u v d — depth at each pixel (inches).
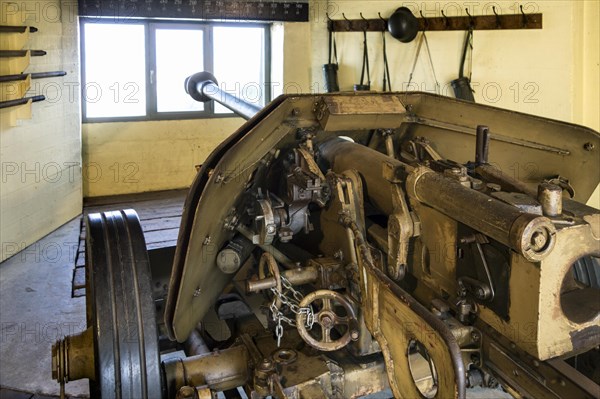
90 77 207.0
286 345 75.1
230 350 73.5
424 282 65.4
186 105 223.0
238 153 66.4
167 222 156.9
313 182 72.1
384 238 75.4
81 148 199.6
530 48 180.2
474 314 56.9
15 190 161.8
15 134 160.1
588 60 167.5
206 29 220.2
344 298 67.7
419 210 64.6
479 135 65.2
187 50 219.3
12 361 107.3
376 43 219.9
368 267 62.6
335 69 225.5
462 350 57.8
